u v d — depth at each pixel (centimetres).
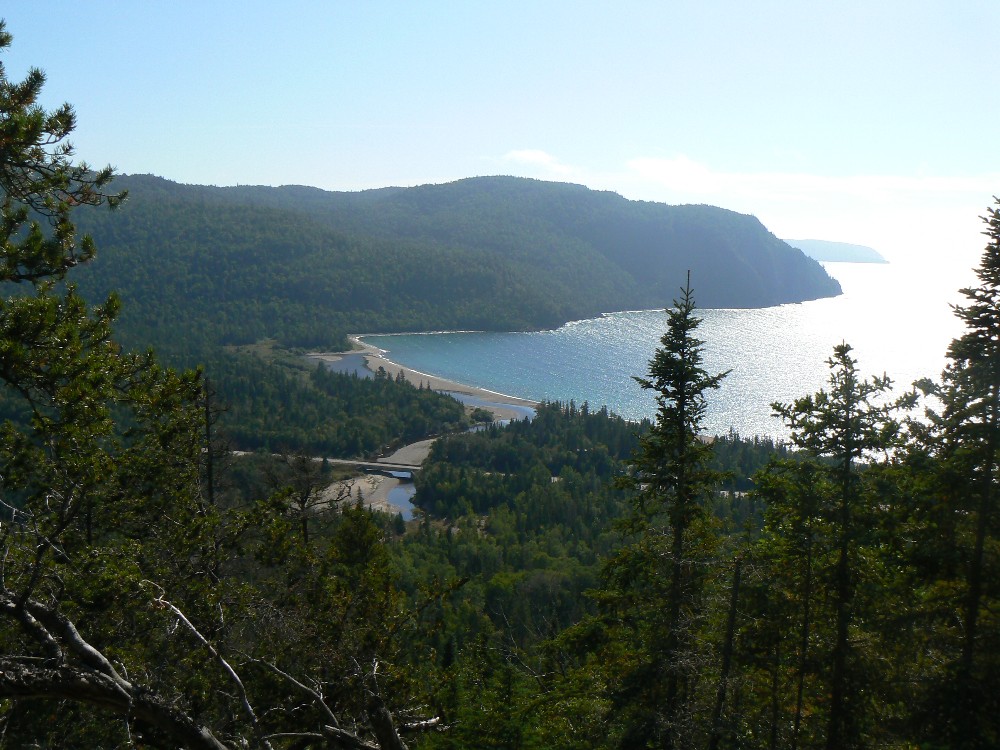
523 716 1625
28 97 1012
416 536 8356
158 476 1491
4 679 702
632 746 1523
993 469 1359
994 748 1217
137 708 762
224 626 1116
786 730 1709
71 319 1070
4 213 1023
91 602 1056
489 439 12669
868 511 1473
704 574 1678
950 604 1385
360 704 1108
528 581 6009
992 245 1306
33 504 1062
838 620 1480
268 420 13512
